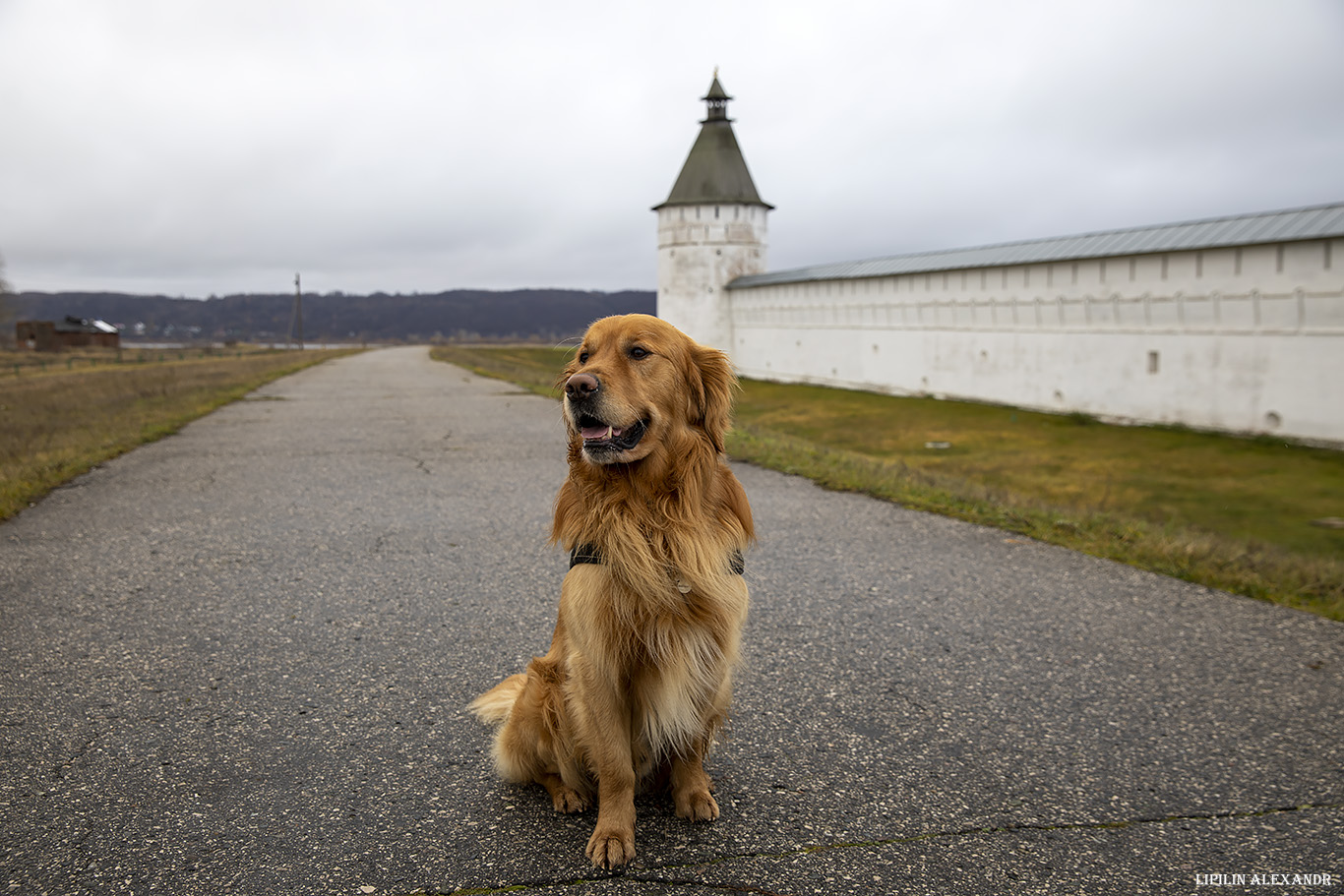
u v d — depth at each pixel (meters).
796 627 5.01
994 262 39.31
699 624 2.85
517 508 8.50
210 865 2.68
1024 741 3.60
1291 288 27.41
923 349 45.38
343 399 23.41
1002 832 2.91
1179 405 31.59
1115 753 3.49
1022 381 38.97
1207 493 20.19
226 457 12.13
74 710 3.81
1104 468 23.73
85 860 2.70
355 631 4.88
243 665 4.36
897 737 3.63
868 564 6.45
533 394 25.39
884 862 2.73
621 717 2.87
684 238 67.38
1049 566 6.41
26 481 9.54
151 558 6.52
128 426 15.57
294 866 2.67
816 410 40.91
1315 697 4.05
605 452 2.71
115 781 3.19
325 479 10.29
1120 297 33.72
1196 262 30.36
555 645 3.15
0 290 86.44
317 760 3.38
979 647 4.69
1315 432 26.94
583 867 2.70
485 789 3.19
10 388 29.66
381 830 2.89
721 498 3.08
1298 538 15.40
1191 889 2.61
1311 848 2.84
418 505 8.70
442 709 3.86
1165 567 6.30
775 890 2.58
